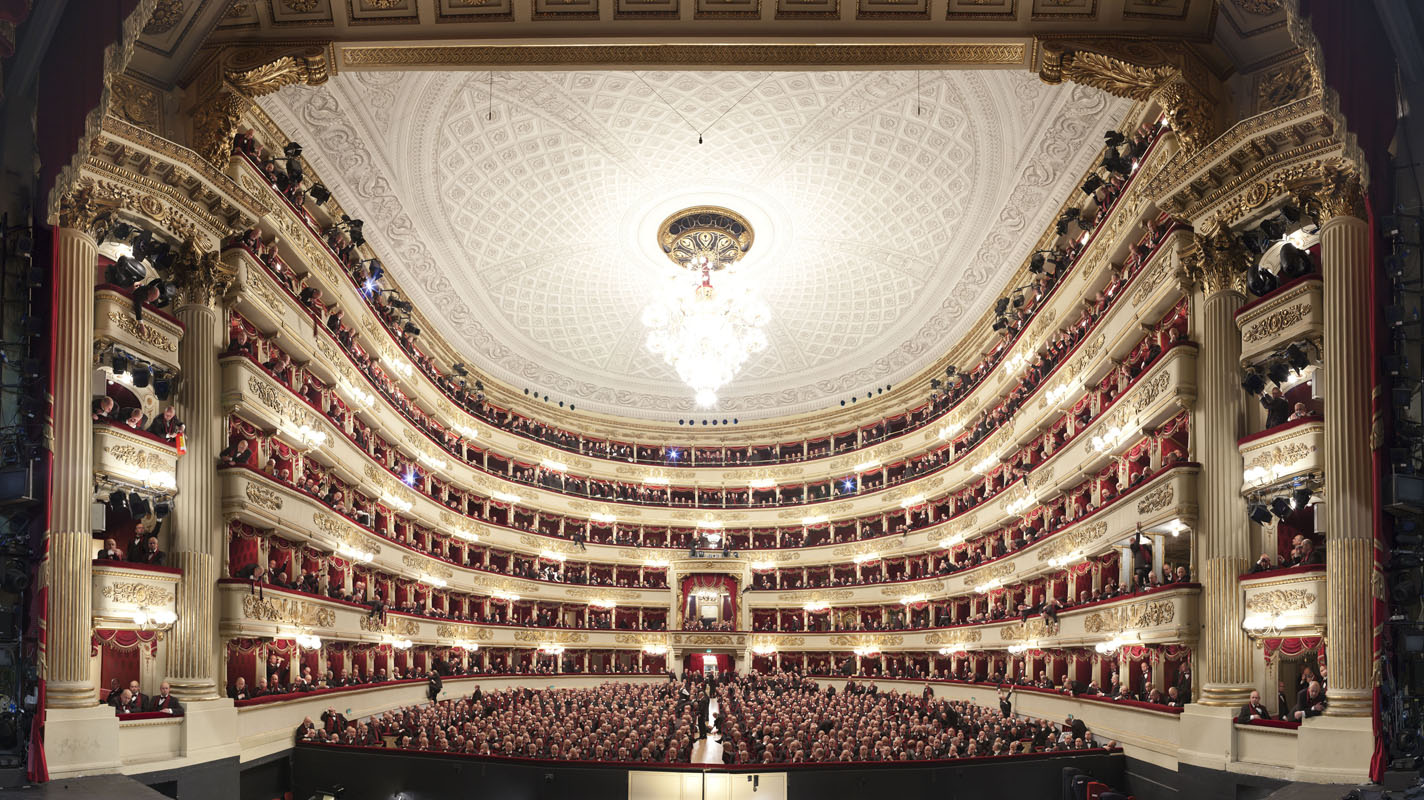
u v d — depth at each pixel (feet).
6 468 51.01
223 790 71.87
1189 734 69.15
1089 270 100.12
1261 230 69.51
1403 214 47.01
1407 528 47.80
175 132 77.15
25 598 51.96
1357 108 46.01
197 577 72.79
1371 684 55.31
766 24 76.54
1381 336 47.60
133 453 66.85
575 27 76.79
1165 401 76.23
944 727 101.76
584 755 82.94
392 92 108.17
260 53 77.66
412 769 80.64
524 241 147.43
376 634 116.78
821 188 137.28
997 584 131.23
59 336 60.49
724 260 155.74
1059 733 92.17
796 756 82.38
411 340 144.36
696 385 146.61
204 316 76.23
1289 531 68.39
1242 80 75.56
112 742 60.34
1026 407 121.19
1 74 48.32
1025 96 106.42
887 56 79.46
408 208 128.88
